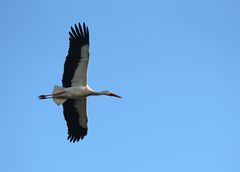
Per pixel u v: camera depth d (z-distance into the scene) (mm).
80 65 18047
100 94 18656
